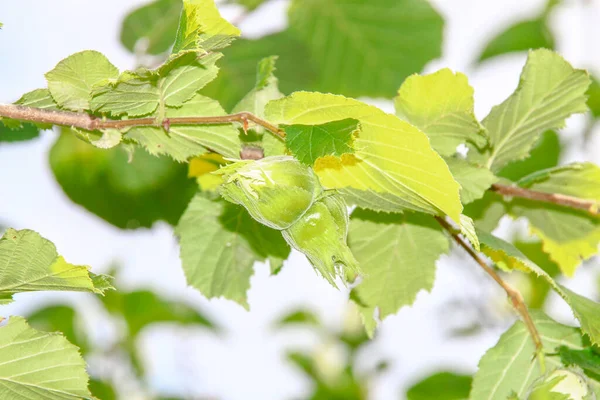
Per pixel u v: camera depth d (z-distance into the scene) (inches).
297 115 38.9
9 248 38.5
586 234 44.3
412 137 38.7
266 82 40.9
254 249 43.3
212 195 43.2
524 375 42.1
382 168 39.4
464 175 41.3
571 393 40.7
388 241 42.7
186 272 43.2
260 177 38.1
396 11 56.4
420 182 39.3
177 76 39.3
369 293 42.8
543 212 44.2
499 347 42.1
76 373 39.9
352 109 38.6
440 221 42.2
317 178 38.4
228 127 40.1
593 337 40.6
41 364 39.8
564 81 41.9
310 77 49.8
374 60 57.4
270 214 38.1
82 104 39.6
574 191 43.5
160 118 39.6
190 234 43.2
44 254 38.6
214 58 39.2
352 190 40.2
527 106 42.2
